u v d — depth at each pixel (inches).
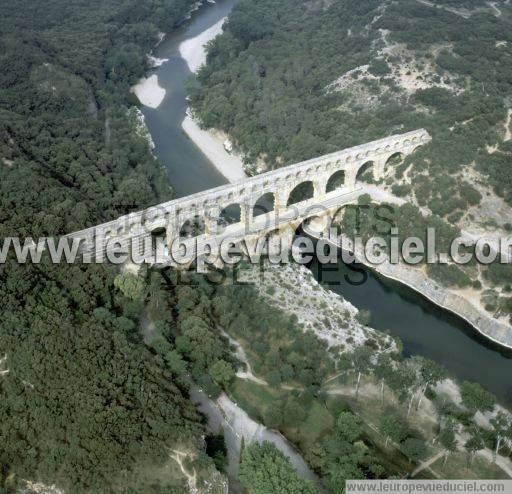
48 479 4845.0
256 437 5728.3
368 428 5949.8
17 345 5693.9
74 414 5142.7
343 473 5182.1
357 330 7342.5
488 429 6131.9
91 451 4904.0
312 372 6378.0
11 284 6318.9
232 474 5344.5
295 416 5826.8
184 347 6333.7
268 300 7593.5
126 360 5826.8
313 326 7209.6
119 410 5182.1
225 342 6742.1
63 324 5984.3
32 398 5290.4
